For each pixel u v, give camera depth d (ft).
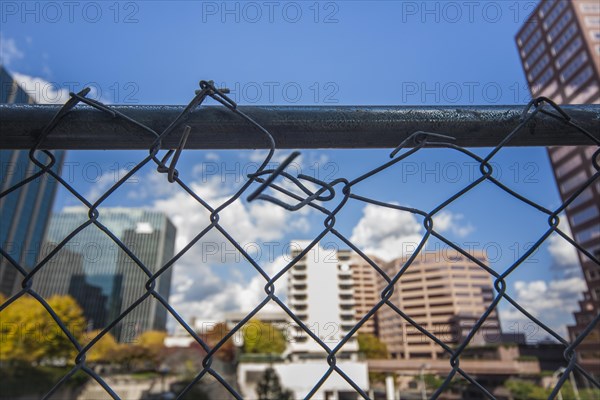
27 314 72.54
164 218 336.70
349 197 2.55
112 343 118.42
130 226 326.65
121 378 114.62
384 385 92.79
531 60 265.75
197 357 131.23
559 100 231.50
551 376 98.17
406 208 2.72
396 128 2.97
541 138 3.03
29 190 258.57
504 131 3.02
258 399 99.45
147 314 167.32
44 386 82.74
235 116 2.84
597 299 183.83
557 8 235.20
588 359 114.42
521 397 95.71
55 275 250.78
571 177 212.43
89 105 2.68
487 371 107.55
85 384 95.20
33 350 85.46
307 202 2.13
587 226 198.70
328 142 2.97
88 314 250.37
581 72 211.61
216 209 2.59
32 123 2.76
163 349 133.69
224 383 2.48
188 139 2.86
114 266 278.87
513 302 2.72
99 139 2.83
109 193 2.59
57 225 291.79
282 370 104.47
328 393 94.84
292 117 2.92
